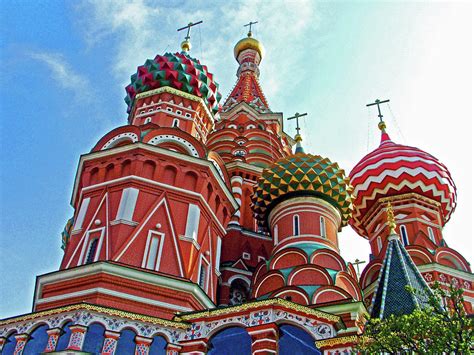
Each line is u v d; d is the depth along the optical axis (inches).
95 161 1049.5
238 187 1456.7
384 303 741.3
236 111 1797.5
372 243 1391.5
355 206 1430.9
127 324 729.6
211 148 1626.5
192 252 939.3
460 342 509.0
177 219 968.9
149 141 1082.1
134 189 973.8
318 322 706.8
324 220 1112.8
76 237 946.7
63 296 825.5
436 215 1379.2
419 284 776.3
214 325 735.1
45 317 743.1
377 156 1469.0
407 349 557.6
